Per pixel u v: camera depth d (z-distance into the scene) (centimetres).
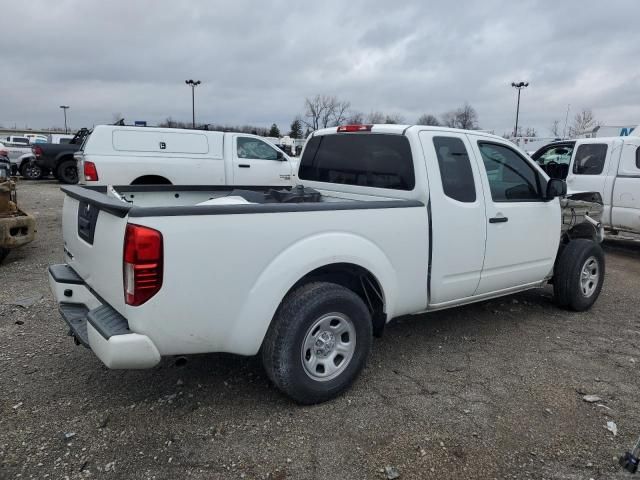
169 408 321
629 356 420
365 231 338
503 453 286
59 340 420
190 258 274
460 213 394
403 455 282
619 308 551
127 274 267
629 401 346
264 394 341
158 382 354
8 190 683
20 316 471
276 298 302
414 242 369
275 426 305
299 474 264
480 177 412
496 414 325
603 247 931
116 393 338
